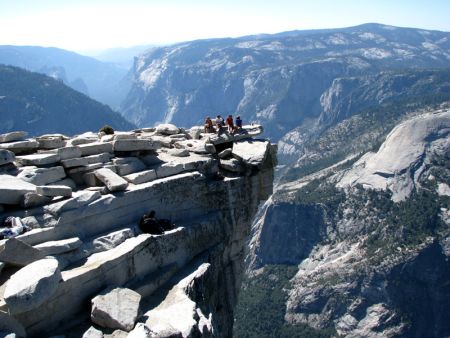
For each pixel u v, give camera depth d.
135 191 26.05
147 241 24.03
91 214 23.62
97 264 21.00
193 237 28.11
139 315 20.19
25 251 19.36
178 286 24.09
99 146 28.45
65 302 19.45
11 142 28.81
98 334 18.45
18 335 17.30
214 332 23.02
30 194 22.47
